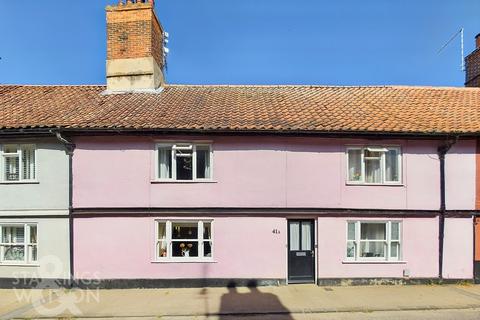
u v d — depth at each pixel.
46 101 15.65
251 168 13.35
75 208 13.24
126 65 16.59
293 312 10.27
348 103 15.61
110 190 13.29
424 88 17.64
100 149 13.39
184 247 13.38
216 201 13.27
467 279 13.46
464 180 13.66
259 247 13.26
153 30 16.77
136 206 13.24
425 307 10.60
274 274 13.23
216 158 13.36
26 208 13.48
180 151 13.45
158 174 13.45
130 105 14.89
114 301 11.48
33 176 13.64
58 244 13.33
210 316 10.05
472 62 18.94
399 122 13.68
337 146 13.53
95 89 17.08
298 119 13.66
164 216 13.28
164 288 13.06
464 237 13.55
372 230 13.76
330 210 13.38
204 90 17.17
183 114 14.00
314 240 13.52
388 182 13.62
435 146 13.70
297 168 13.41
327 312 10.26
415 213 13.50
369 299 11.42
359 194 13.50
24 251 13.53
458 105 15.54
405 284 13.36
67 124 13.05
